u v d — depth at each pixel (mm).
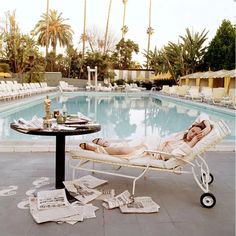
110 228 2842
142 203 3375
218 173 4496
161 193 3727
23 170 4422
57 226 2850
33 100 16188
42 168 4523
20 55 26047
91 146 3908
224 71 21750
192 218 3078
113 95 24219
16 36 26578
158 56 33281
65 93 23703
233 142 6215
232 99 14781
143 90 30406
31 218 2988
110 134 9453
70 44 39531
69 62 32938
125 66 42281
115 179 4188
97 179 4105
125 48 42250
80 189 3717
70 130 3488
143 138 4164
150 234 2754
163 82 32406
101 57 33125
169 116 13562
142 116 13469
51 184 3879
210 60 26047
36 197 3438
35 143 5766
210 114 14266
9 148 5441
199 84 26578
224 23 24922
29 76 25719
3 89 15180
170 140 4020
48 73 29500
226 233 2795
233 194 3711
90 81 30516
